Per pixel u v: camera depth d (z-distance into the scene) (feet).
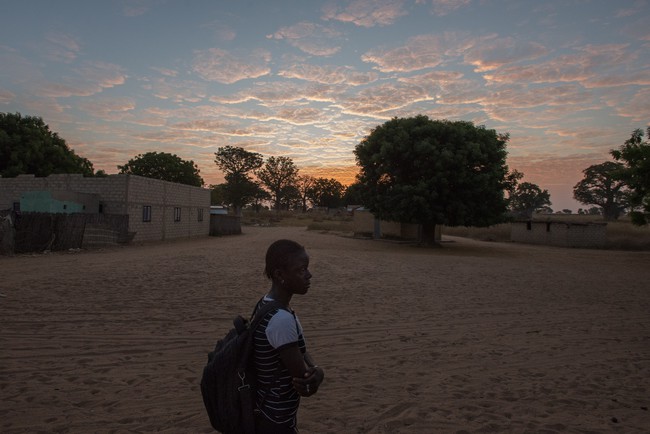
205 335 22.80
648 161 81.25
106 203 90.43
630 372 19.54
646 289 45.96
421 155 94.84
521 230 136.56
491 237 147.84
